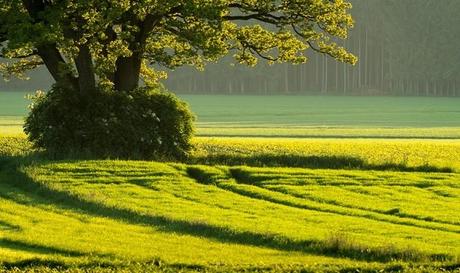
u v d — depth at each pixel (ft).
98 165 187.42
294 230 120.26
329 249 109.50
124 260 98.43
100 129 208.85
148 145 212.02
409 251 105.09
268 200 156.56
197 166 191.31
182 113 220.84
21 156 200.34
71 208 143.43
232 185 170.71
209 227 122.83
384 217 137.08
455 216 137.59
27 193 160.45
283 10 236.22
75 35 216.95
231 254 105.91
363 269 94.58
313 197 158.10
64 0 207.00
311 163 205.67
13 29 199.31
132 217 134.31
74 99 211.61
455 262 97.76
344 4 236.22
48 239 112.37
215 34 221.25
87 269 93.09
